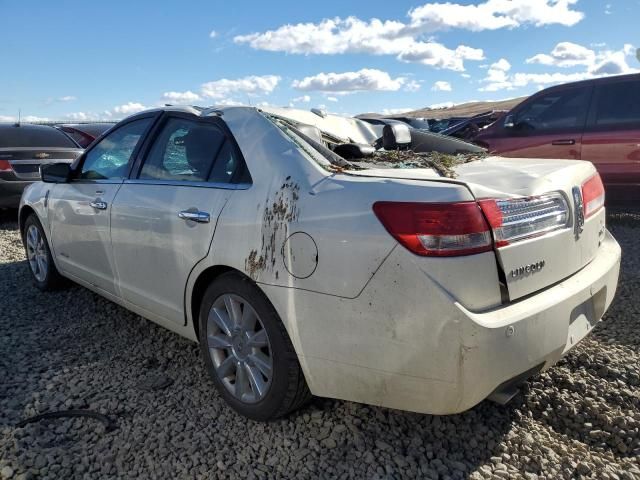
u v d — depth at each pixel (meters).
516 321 2.16
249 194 2.67
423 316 2.10
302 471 2.40
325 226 2.32
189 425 2.75
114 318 4.18
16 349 3.64
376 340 2.21
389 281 2.15
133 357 3.52
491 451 2.52
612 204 6.85
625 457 2.50
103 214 3.64
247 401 2.75
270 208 2.54
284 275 2.45
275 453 2.53
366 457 2.47
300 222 2.40
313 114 3.74
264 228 2.54
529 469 2.41
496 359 2.11
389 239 2.16
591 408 2.78
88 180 4.02
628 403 2.85
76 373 3.30
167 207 3.10
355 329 2.26
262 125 2.87
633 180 6.52
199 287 3.01
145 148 3.54
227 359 2.86
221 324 2.84
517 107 7.45
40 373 3.31
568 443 2.58
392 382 2.23
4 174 7.81
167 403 2.96
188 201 2.98
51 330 3.96
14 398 3.00
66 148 8.56
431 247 2.11
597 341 3.54
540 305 2.28
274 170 2.63
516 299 2.28
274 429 2.70
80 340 3.79
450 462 2.44
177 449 2.56
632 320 3.86
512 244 2.24
